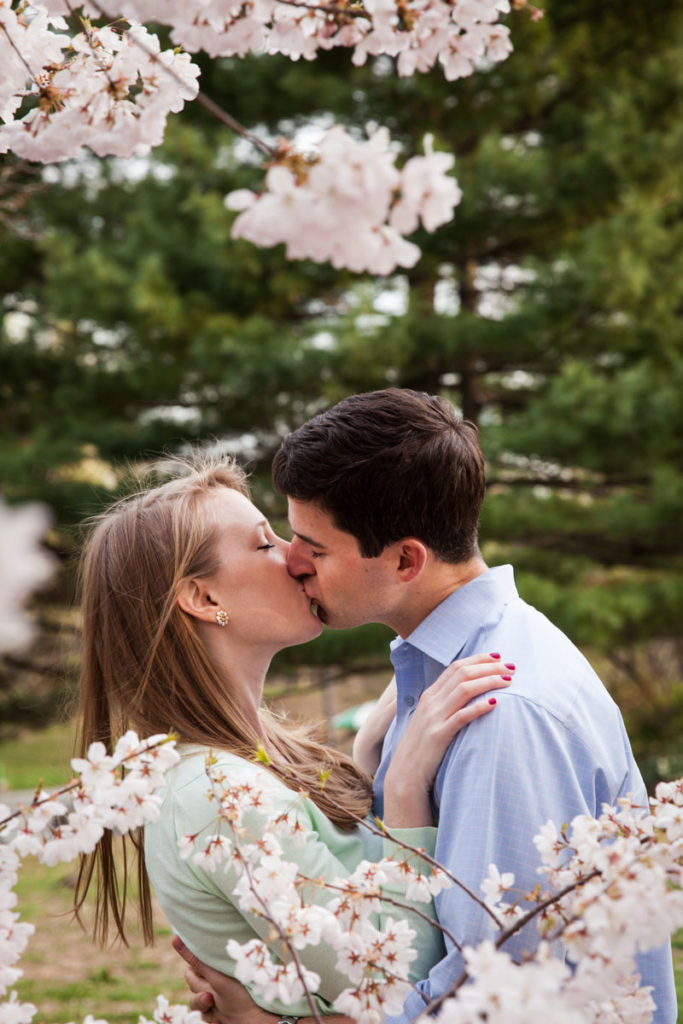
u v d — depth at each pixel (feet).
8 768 39.42
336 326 28.17
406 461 5.42
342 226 3.53
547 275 27.43
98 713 6.16
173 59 4.76
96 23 5.34
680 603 28.78
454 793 4.96
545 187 27.66
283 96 28.45
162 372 29.53
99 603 6.14
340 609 5.79
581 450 27.76
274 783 5.47
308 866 5.15
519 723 4.93
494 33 4.51
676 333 27.61
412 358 29.01
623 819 3.99
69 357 31.35
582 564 30.50
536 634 5.46
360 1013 4.13
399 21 4.52
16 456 30.32
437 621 5.69
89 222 31.63
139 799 4.09
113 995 14.44
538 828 4.74
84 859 6.12
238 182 27.89
